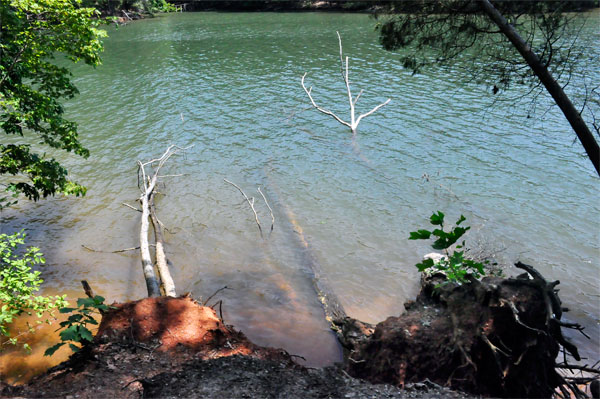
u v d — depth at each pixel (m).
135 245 13.54
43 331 9.74
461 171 17.75
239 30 53.66
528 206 15.04
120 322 7.83
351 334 9.25
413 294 11.14
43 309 9.27
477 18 8.24
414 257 12.59
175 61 39.16
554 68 8.14
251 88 30.42
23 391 6.27
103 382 6.46
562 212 14.62
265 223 14.56
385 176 17.62
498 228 13.78
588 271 11.75
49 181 12.17
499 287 6.75
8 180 17.69
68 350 9.19
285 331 9.86
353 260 12.56
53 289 11.37
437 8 8.24
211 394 5.86
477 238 13.23
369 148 20.34
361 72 33.25
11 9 11.31
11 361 8.84
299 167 18.73
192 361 6.94
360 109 25.55
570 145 19.64
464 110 24.52
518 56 8.51
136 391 6.27
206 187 17.12
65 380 6.52
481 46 8.66
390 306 10.77
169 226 14.46
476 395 6.46
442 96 27.02
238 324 10.09
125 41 49.38
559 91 8.10
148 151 20.56
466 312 6.97
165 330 7.80
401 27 8.58
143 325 7.81
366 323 9.71
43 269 12.22
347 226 14.28
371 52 39.19
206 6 75.25
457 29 8.30
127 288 11.53
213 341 7.76
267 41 46.25
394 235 13.71
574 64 8.20
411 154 19.53
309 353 9.17
